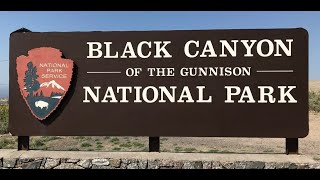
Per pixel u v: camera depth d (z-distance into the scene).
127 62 2.93
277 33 2.80
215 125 2.84
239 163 2.68
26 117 2.98
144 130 2.90
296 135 2.78
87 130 2.95
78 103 2.96
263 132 2.80
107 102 2.94
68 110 2.96
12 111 3.00
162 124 2.89
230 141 5.55
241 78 2.83
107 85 2.94
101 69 2.95
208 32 2.87
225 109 2.84
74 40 2.96
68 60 2.94
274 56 2.80
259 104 2.81
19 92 3.01
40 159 2.83
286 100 2.79
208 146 5.04
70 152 2.96
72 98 2.96
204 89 2.86
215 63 2.86
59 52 2.95
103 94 2.94
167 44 2.90
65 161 2.81
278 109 2.79
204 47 2.86
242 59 2.83
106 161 2.79
